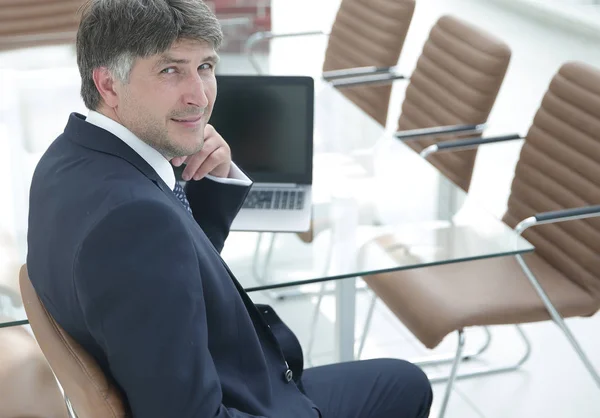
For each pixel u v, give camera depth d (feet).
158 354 5.39
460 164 12.01
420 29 25.91
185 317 5.46
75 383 5.70
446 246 8.61
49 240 5.78
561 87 10.75
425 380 8.07
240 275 8.12
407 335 12.75
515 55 23.68
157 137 6.09
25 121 10.84
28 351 8.69
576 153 10.43
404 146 10.72
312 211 9.20
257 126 9.42
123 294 5.37
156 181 6.01
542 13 26.05
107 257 5.40
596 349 12.45
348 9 14.74
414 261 8.34
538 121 10.98
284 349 7.49
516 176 11.25
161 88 5.92
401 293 10.21
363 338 11.88
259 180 9.60
